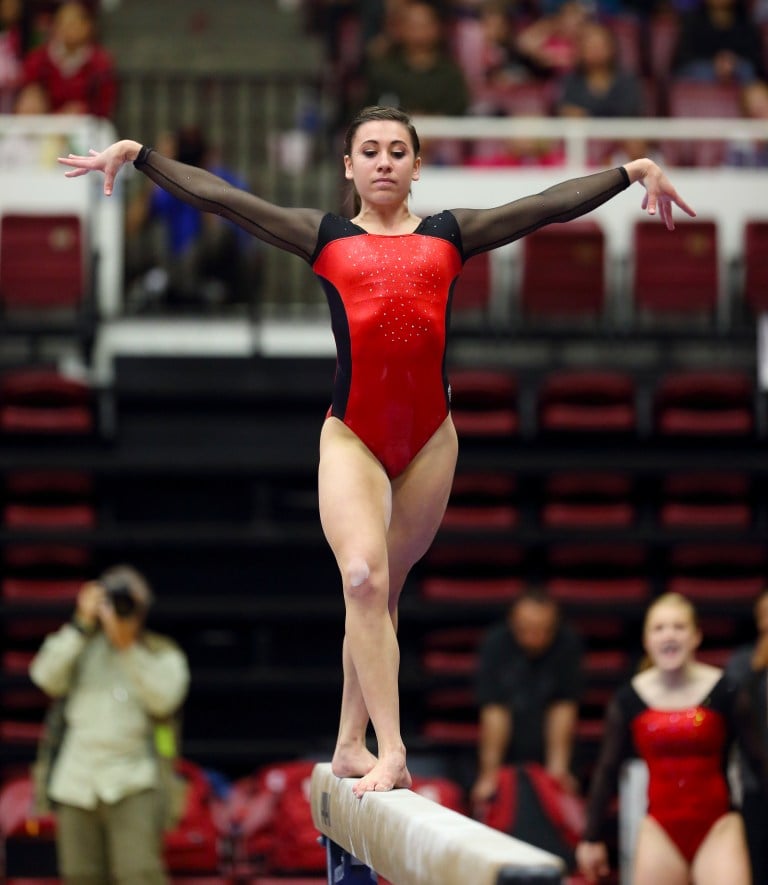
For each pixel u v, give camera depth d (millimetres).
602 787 20594
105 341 39750
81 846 22797
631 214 41094
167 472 36219
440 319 11828
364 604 11188
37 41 48438
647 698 19984
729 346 39500
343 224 12023
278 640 34531
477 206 40688
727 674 19688
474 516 35344
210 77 47438
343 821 11578
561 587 34375
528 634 26625
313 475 36594
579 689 26844
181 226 40312
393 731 11141
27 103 42031
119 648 23203
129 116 48469
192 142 40562
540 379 38375
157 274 40125
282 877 25062
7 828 25172
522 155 42438
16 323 38594
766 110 44000
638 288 39094
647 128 42156
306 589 35562
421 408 11820
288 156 46406
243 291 40750
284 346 40156
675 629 19766
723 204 41344
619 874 25781
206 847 25219
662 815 19609
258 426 37594
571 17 48062
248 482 36781
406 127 12133
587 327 39781
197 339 40000
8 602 33594
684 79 47094
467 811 27844
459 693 31828
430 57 43469
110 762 22812
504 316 40531
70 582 34281
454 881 7770
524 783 24453
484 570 34719
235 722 33375
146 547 35031
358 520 11352
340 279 11812
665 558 35250
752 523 36656
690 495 35875
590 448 36812
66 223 38219
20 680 32375
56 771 23016
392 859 9477
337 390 11898
